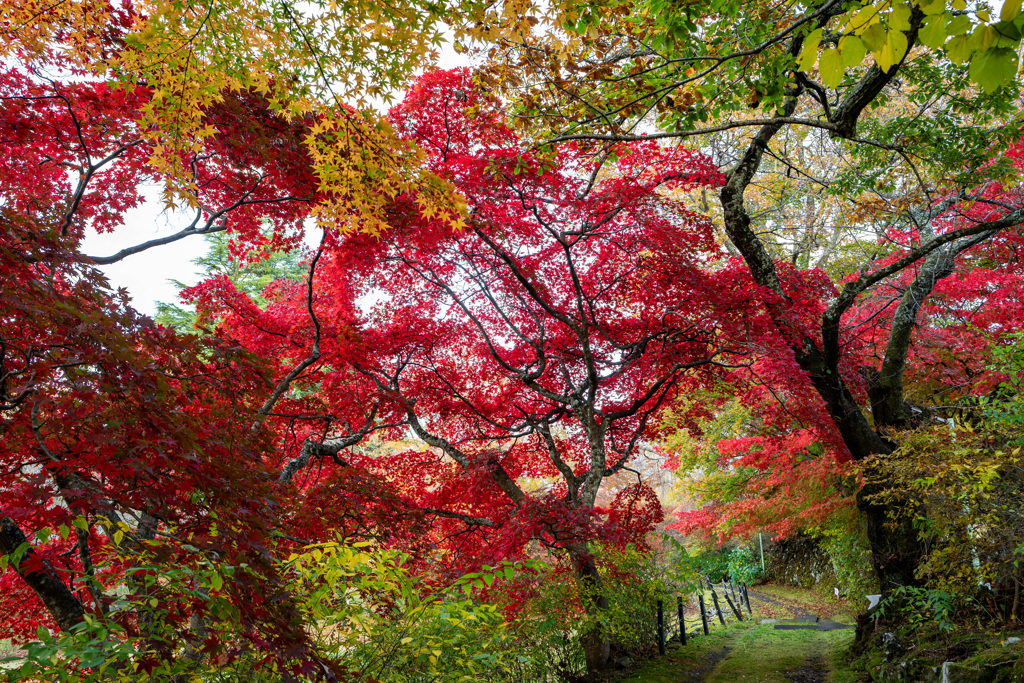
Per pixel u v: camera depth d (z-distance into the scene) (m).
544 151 5.79
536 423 8.97
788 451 10.20
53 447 3.12
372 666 3.11
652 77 5.64
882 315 10.07
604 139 5.24
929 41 1.72
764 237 14.59
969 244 7.91
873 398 8.87
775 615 14.27
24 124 4.96
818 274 8.56
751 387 9.41
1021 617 6.13
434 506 8.71
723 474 14.58
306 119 5.53
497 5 3.77
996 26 1.61
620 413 8.70
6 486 3.20
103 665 2.24
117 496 2.69
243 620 2.42
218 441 3.70
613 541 7.04
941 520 5.89
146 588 2.46
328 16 3.38
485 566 3.09
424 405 9.12
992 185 8.72
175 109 4.00
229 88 5.18
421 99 7.27
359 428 8.72
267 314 8.12
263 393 4.07
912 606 7.27
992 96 6.69
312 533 5.17
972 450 5.34
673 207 7.48
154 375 3.20
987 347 7.34
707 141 13.40
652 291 8.36
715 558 20.97
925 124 7.41
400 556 3.13
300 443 8.39
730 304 7.58
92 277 3.41
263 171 6.03
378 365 8.60
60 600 3.71
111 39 4.85
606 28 5.79
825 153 13.60
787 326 7.79
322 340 7.80
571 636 7.93
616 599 8.16
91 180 6.11
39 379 2.80
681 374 8.77
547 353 9.06
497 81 5.98
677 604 10.41
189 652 2.95
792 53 5.51
